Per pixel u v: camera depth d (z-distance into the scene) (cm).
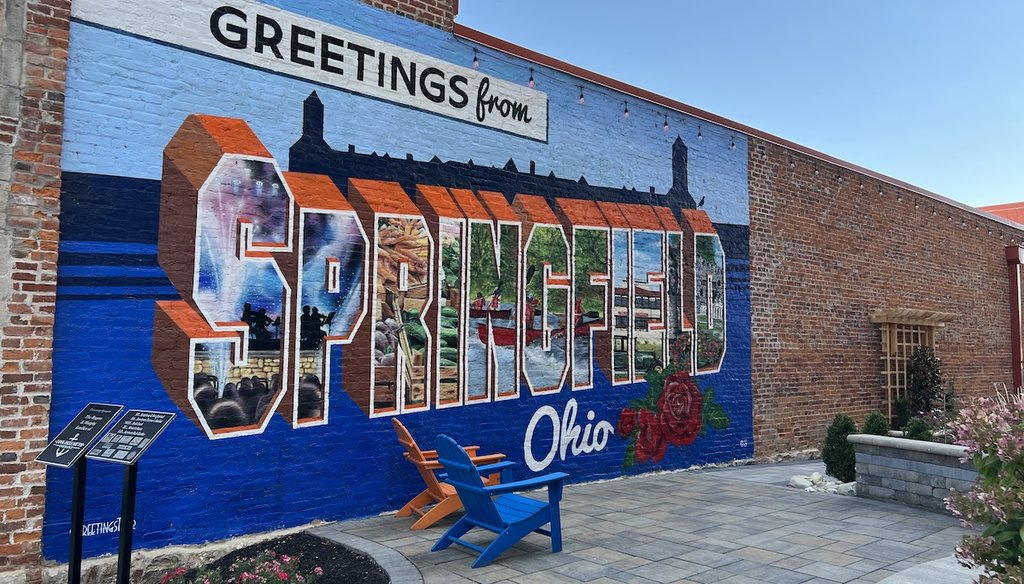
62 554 506
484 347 769
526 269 816
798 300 1155
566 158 870
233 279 598
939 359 1354
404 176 716
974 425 341
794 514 688
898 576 480
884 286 1326
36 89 518
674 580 480
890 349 1287
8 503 487
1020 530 302
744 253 1081
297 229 637
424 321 720
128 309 547
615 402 897
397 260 703
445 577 487
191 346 573
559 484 553
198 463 572
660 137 984
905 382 1309
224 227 597
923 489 714
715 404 1018
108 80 549
